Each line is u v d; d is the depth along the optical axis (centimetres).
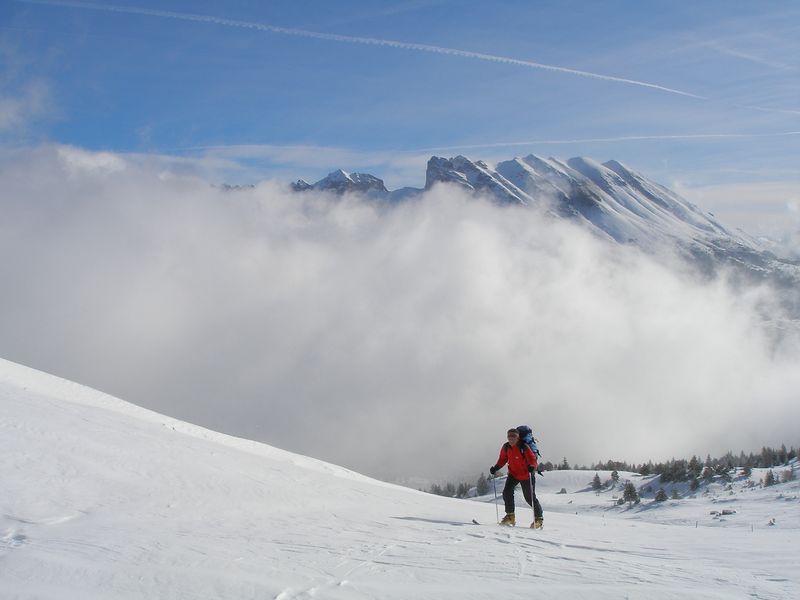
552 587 596
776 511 4584
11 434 1303
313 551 751
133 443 1501
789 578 642
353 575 635
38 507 932
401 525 1041
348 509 1302
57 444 1305
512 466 1177
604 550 830
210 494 1223
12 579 579
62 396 2297
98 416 1777
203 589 564
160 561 658
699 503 7562
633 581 624
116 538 773
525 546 830
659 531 1262
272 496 1316
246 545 774
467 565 691
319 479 1731
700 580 630
